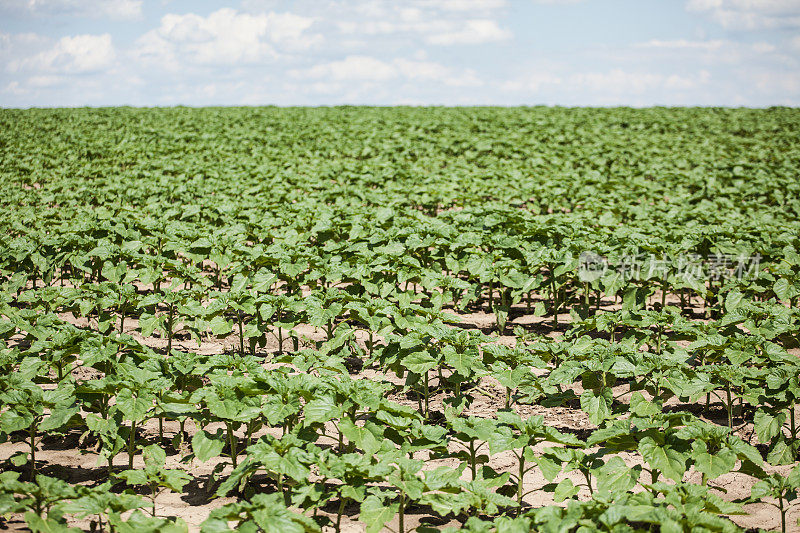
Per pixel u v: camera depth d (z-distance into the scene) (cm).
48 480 471
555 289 1094
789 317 852
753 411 785
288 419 632
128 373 645
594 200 1614
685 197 1812
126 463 654
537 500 603
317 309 862
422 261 1177
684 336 866
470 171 2266
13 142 2984
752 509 596
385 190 1811
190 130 3534
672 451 532
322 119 4134
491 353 722
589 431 749
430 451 699
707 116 4456
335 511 582
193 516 559
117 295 894
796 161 2641
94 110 4788
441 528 553
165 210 1509
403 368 786
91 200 1684
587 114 4500
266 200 1576
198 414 607
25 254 1062
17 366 685
